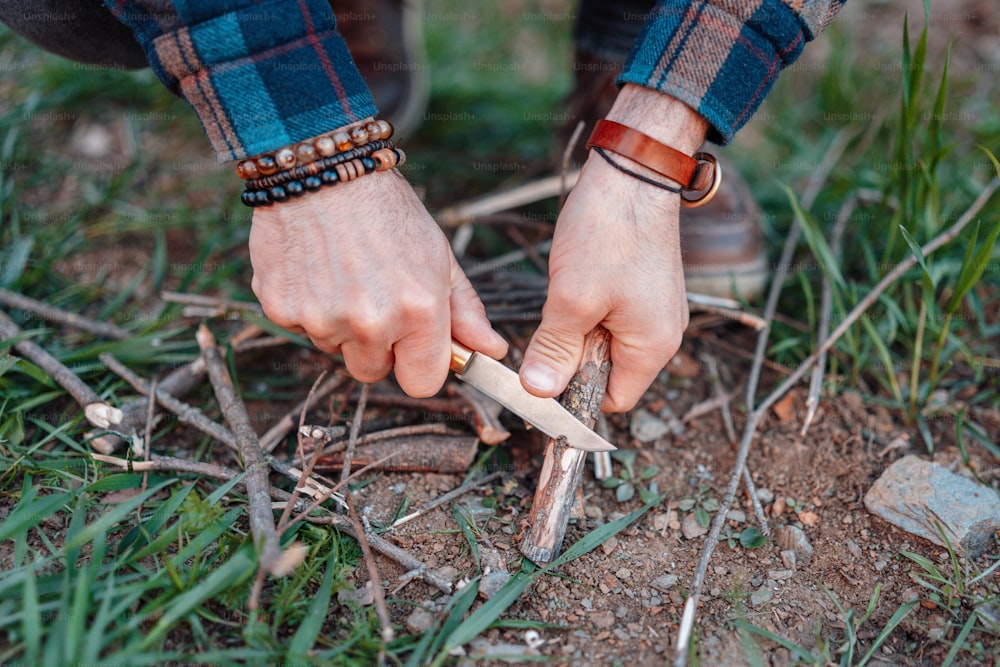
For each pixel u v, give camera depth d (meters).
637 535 0.54
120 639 0.44
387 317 0.45
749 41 0.46
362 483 0.55
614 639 0.48
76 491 0.51
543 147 0.87
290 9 0.44
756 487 0.57
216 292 0.70
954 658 0.48
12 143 0.75
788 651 0.48
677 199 0.47
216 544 0.50
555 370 0.48
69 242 0.72
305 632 0.44
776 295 0.66
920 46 0.58
